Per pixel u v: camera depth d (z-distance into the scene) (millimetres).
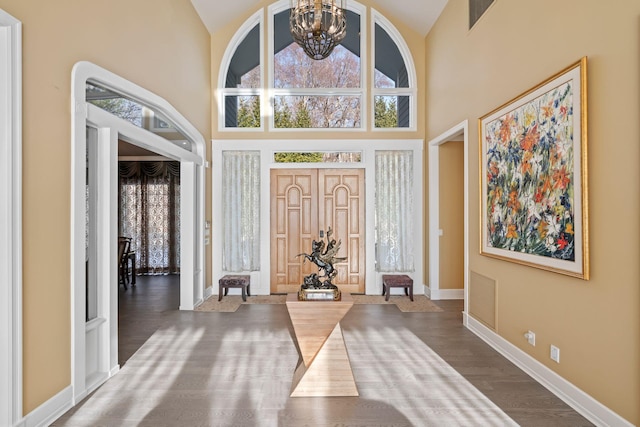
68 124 2447
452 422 2256
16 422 2018
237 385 2723
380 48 5828
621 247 2027
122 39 3111
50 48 2291
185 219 4781
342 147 5633
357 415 2332
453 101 4477
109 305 2885
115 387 2695
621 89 2021
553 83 2543
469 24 4012
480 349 3426
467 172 4062
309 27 3270
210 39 5605
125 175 7473
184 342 3605
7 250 1987
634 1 1941
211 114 5609
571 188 2367
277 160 5695
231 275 5586
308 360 2691
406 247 5684
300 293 2816
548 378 2654
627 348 2000
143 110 3725
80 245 2523
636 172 1937
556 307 2574
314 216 5688
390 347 3479
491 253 3475
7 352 1989
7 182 1988
